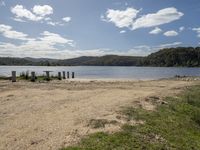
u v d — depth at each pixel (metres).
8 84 23.55
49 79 34.38
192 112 15.70
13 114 11.80
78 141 8.66
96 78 51.50
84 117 11.32
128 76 63.22
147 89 22.34
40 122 10.57
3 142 8.41
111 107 13.42
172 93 19.98
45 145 8.28
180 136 11.17
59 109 12.91
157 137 10.23
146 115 12.56
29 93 18.03
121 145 8.71
